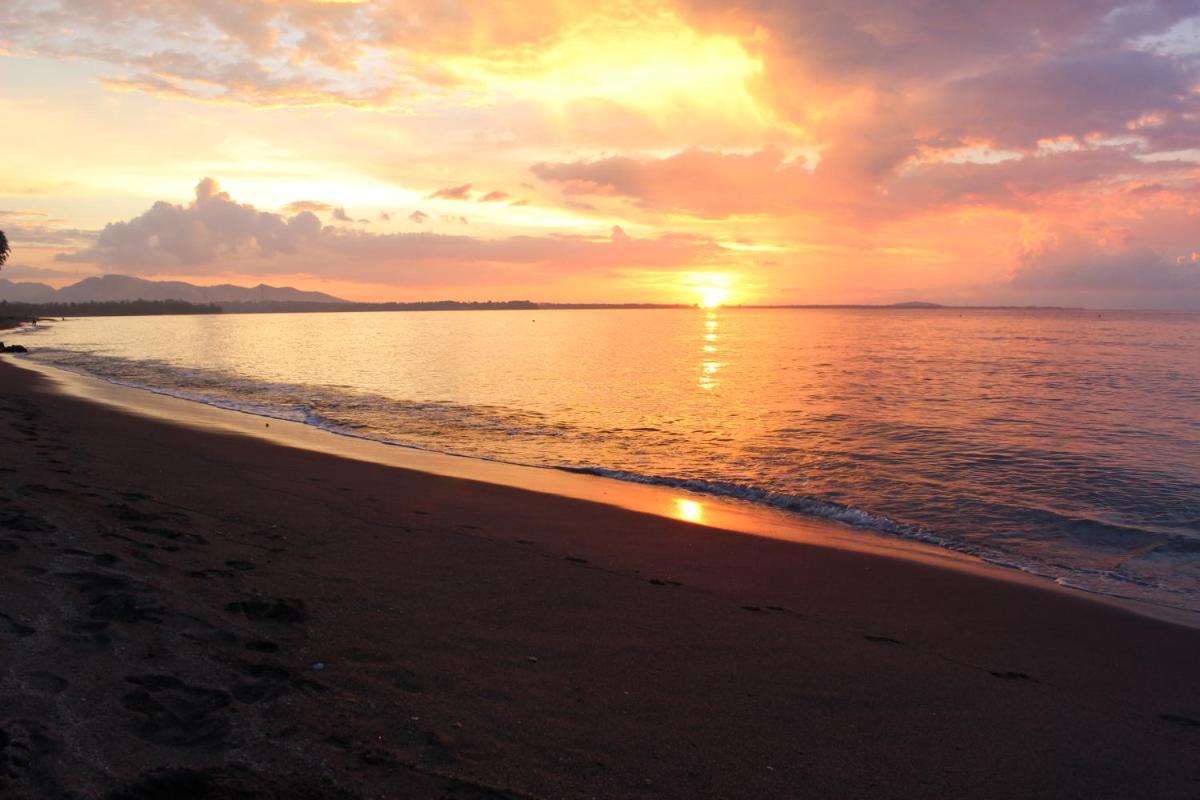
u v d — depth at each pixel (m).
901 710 4.71
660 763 3.73
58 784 2.85
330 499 9.84
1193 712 5.09
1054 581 8.55
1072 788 3.91
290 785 3.06
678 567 7.92
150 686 3.79
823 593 7.39
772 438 18.27
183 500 8.77
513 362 44.75
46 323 130.25
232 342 68.56
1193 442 17.86
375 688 4.18
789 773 3.78
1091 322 140.88
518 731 3.89
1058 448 16.94
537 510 10.32
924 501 12.31
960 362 45.25
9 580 5.00
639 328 120.00
